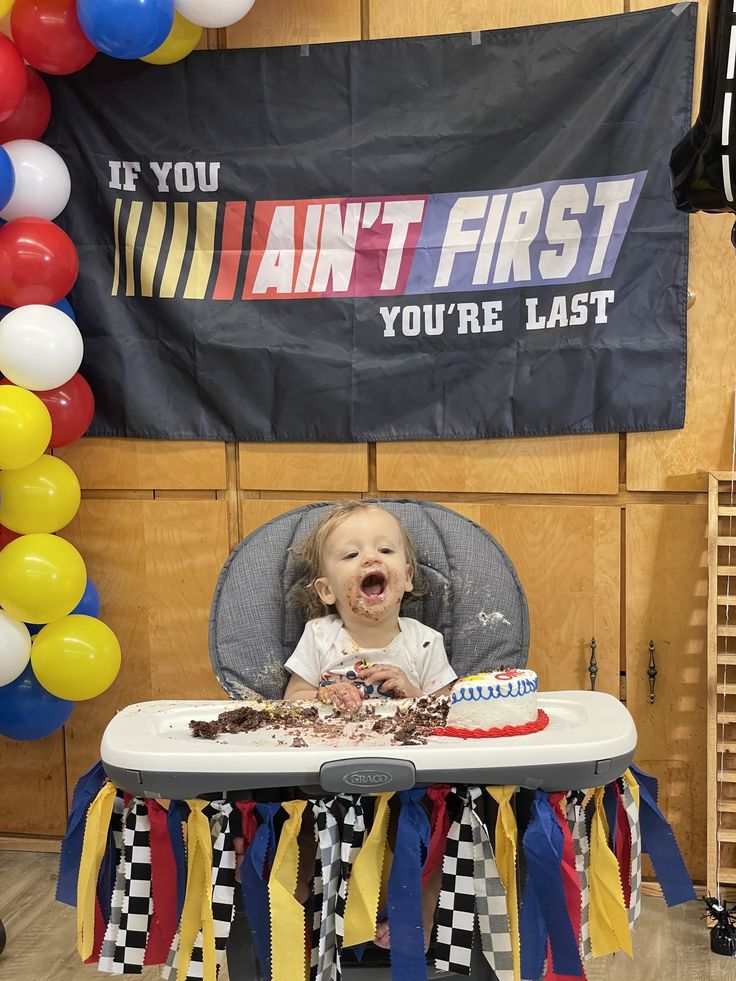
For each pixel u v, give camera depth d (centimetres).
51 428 247
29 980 224
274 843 145
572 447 262
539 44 250
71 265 250
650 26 244
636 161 247
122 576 286
